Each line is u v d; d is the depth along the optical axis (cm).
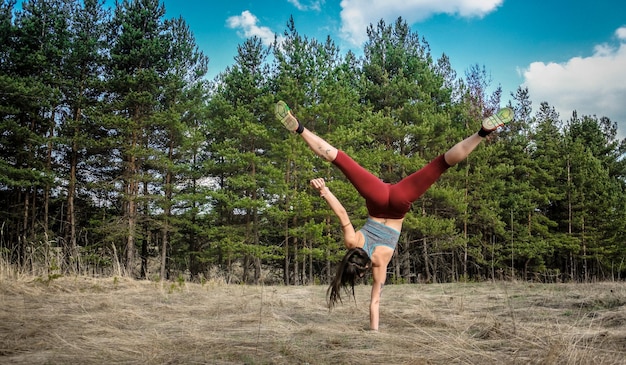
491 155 2153
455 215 2102
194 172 2009
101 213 2016
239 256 1958
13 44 1845
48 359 301
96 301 583
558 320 445
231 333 397
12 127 1673
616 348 315
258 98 2031
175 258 2192
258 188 1980
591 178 2234
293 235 1888
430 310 536
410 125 2006
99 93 2000
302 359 307
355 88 2344
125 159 2000
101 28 1998
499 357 306
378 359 304
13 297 602
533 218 2191
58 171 1939
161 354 316
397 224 416
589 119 2925
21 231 1906
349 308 575
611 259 2120
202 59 2256
